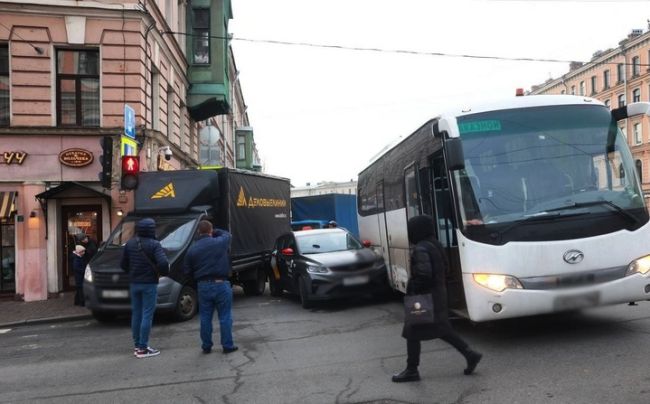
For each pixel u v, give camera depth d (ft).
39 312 42.27
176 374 21.89
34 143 50.47
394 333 27.14
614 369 18.49
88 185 51.03
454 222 23.43
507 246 21.67
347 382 19.30
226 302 25.21
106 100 51.57
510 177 22.66
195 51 75.97
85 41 51.44
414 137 29.66
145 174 41.45
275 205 53.42
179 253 34.83
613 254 21.84
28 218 49.98
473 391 17.37
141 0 52.90
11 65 50.37
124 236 37.65
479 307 21.80
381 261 38.17
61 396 19.72
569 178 22.66
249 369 21.94
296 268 38.52
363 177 47.98
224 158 112.68
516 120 23.44
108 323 36.50
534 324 26.05
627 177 23.08
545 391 16.88
